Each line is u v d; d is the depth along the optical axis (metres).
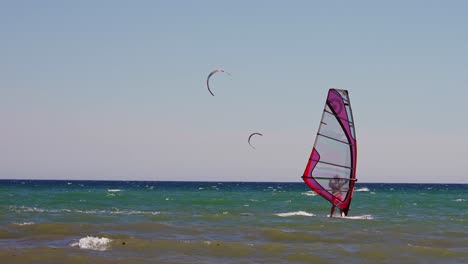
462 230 24.84
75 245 18.62
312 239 21.45
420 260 17.11
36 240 19.80
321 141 27.11
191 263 16.03
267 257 17.23
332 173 27.53
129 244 18.77
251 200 54.03
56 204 41.66
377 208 43.22
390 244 20.12
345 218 28.61
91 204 42.66
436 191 108.81
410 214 36.38
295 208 41.06
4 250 17.14
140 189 97.81
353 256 17.55
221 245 18.81
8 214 29.69
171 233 22.53
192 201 49.31
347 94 27.22
